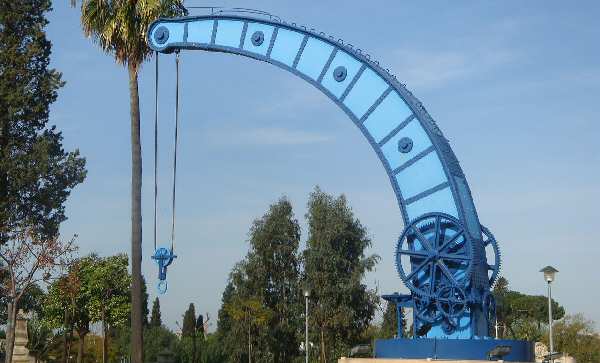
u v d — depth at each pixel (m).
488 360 31.20
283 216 82.19
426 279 33.28
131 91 38.66
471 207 34.41
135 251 37.00
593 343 82.94
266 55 37.06
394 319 86.44
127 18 38.44
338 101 35.75
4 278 56.69
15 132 63.09
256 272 79.81
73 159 64.75
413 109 34.41
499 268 34.47
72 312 72.81
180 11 39.41
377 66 35.41
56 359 83.50
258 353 78.31
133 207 37.53
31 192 62.81
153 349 88.56
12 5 62.72
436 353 31.98
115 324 76.56
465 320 32.59
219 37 37.78
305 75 36.41
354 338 76.69
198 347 91.31
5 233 60.62
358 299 76.06
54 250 50.38
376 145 34.91
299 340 79.12
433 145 33.88
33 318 80.62
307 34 36.66
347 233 77.25
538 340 87.69
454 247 33.16
